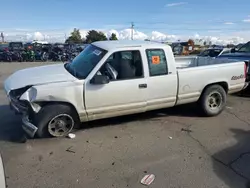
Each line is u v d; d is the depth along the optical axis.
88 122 4.97
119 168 3.32
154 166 3.39
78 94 4.10
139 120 5.18
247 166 3.45
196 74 5.09
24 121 4.02
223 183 3.04
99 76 4.09
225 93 5.54
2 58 22.58
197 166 3.41
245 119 5.36
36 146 3.90
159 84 4.73
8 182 2.97
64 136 4.27
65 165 3.37
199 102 5.38
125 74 4.45
